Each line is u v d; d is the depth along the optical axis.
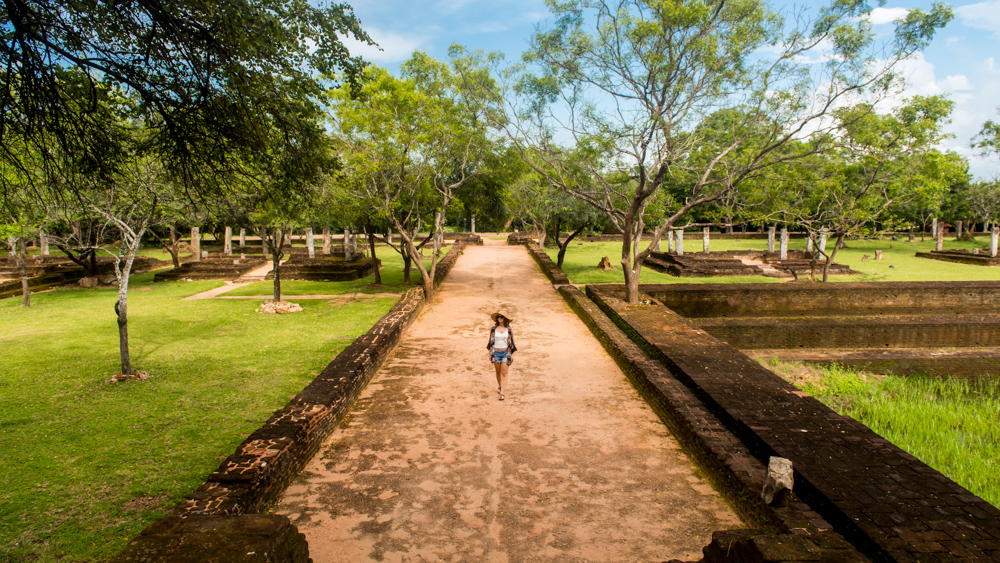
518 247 41.50
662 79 13.26
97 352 11.37
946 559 3.66
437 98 16.36
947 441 8.30
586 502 5.39
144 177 9.27
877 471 4.95
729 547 3.81
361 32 6.35
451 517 5.13
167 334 13.28
